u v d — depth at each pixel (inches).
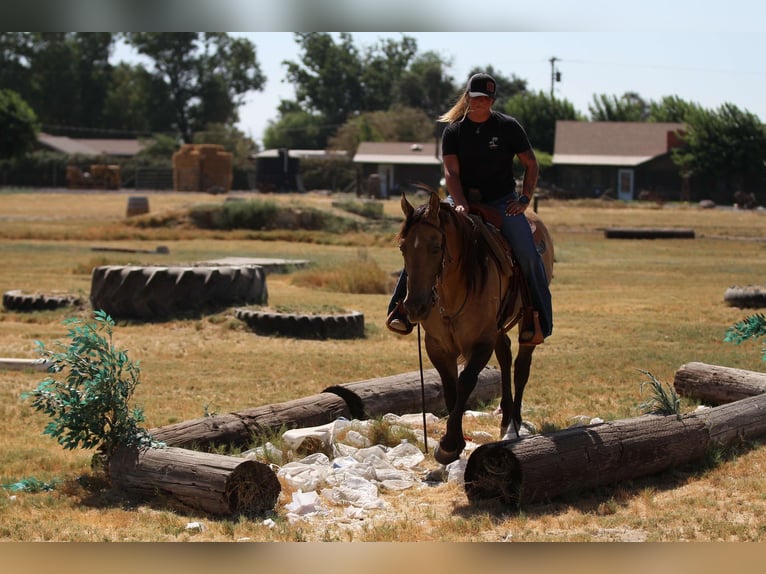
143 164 4183.1
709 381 446.0
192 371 543.5
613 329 727.7
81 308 771.4
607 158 3688.5
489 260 324.8
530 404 455.2
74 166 4037.9
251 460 290.8
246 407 448.8
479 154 347.9
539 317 352.2
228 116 5324.8
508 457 289.0
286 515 286.8
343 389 410.6
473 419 422.0
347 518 287.4
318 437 350.9
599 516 281.9
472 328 318.3
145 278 742.5
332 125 5447.8
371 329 716.7
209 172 3715.6
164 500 296.8
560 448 294.2
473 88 341.4
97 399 313.1
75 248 1492.4
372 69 5516.7
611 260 1433.3
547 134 4170.8
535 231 388.5
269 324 685.9
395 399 418.3
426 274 291.3
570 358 586.2
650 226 2219.5
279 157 3791.8
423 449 361.1
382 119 4598.9
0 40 5093.5
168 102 5196.9
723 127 3516.2
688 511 285.3
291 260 1236.5
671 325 746.2
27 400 458.9
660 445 319.3
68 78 5142.7
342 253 1492.4
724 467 332.8
